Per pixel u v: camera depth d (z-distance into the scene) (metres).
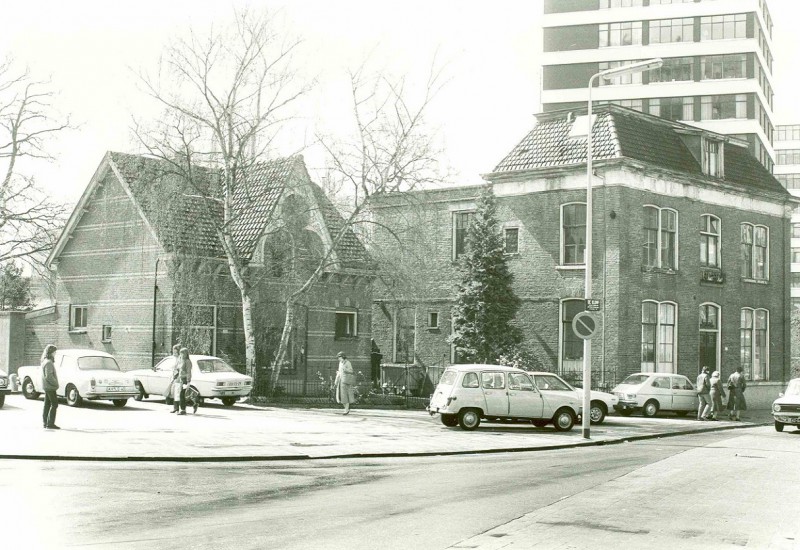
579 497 12.29
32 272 42.25
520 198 37.50
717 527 10.27
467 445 19.58
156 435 18.91
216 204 32.41
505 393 23.69
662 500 12.21
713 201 39.03
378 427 23.03
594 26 65.00
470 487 13.13
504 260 34.69
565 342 35.88
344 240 34.28
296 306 34.53
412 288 31.70
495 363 33.62
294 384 36.31
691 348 37.56
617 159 34.34
